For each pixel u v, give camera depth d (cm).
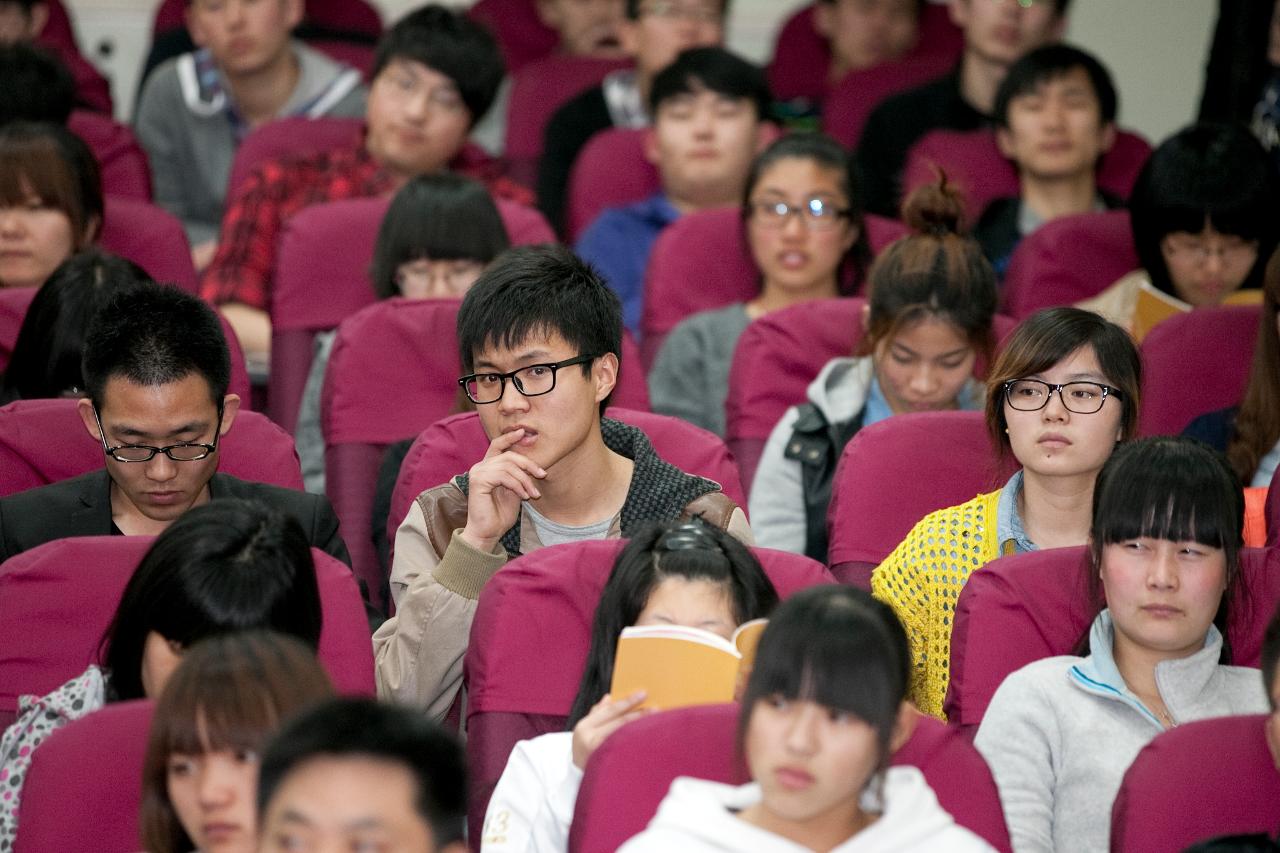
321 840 549
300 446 1265
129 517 933
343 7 2100
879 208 1822
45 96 1549
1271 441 1096
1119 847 700
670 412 1339
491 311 893
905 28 2167
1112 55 2297
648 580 782
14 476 973
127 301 894
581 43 2205
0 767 753
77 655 809
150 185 1594
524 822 757
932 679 920
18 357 1066
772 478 1135
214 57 1775
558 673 815
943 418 1005
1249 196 1304
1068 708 796
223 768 630
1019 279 1421
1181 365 1145
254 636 654
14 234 1276
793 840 638
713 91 1602
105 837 692
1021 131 1579
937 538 922
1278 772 702
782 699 607
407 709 579
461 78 1534
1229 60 1619
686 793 647
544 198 1920
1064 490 922
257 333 1456
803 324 1220
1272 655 682
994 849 667
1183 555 775
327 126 1602
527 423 892
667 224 1634
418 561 936
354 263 1344
